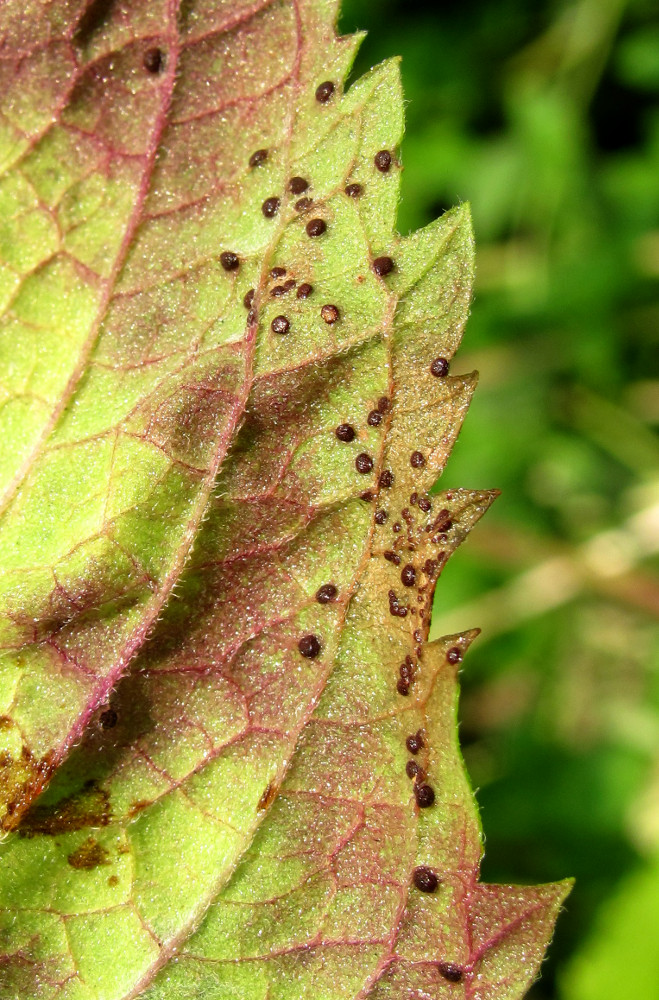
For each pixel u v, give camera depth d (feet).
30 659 0.39
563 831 0.47
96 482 0.40
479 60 0.55
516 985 0.39
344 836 0.39
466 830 0.39
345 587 0.39
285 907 0.39
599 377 0.52
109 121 0.40
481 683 0.51
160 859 0.39
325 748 0.39
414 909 0.39
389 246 0.40
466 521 0.39
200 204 0.40
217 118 0.40
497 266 0.54
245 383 0.40
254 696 0.39
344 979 0.39
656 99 0.54
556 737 0.50
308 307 0.40
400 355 0.39
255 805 0.39
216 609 0.39
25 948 0.39
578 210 0.53
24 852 0.39
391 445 0.39
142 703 0.39
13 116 0.40
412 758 0.39
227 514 0.39
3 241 0.40
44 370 0.40
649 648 0.51
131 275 0.40
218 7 0.40
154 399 0.40
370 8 0.55
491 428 0.52
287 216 0.40
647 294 0.52
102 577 0.39
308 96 0.40
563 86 0.54
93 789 0.39
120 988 0.39
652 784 0.48
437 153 0.54
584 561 0.50
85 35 0.40
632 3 0.54
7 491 0.40
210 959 0.39
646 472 0.52
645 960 0.45
